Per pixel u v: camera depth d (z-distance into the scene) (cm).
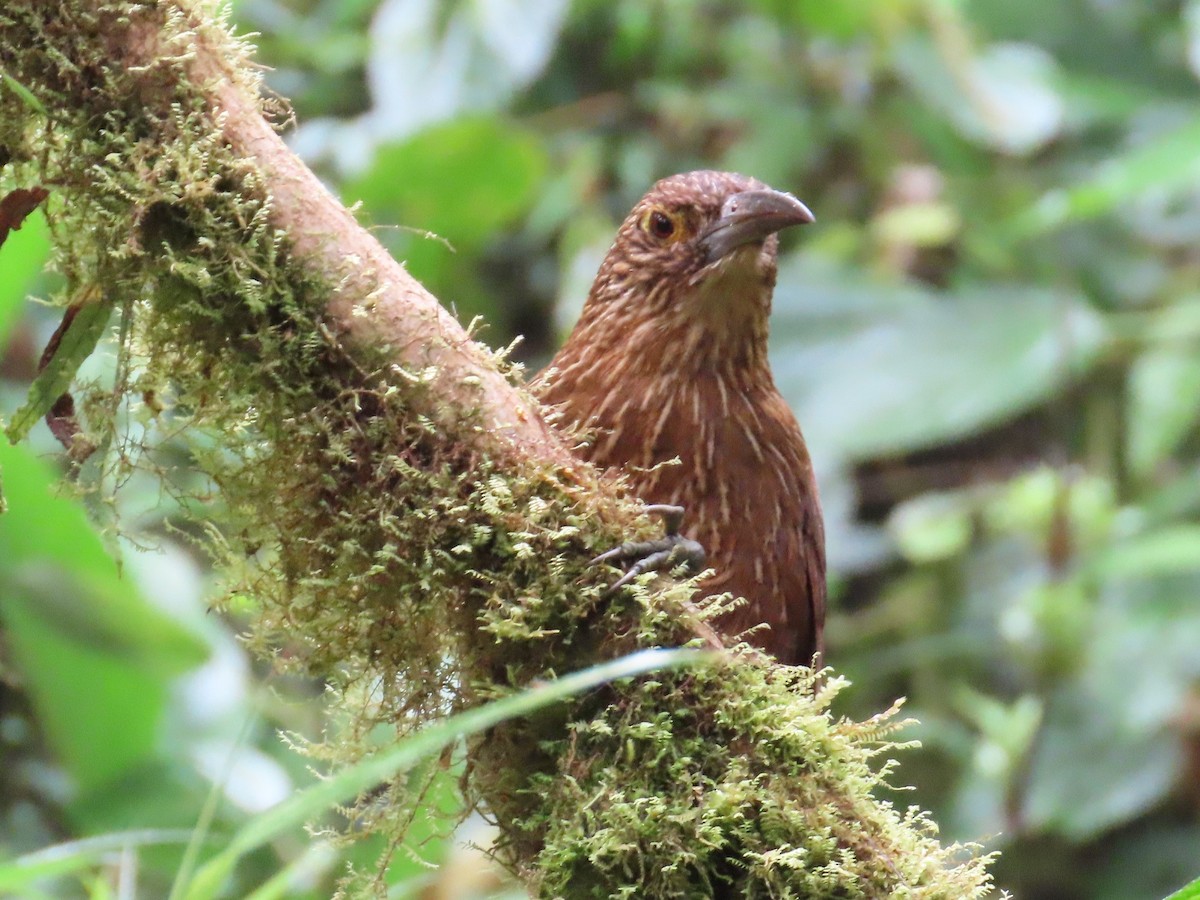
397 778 484
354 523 468
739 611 723
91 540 737
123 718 780
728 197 723
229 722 815
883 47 1241
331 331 465
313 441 470
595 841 425
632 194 1269
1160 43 1351
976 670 1194
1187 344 1160
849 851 423
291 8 1328
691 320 712
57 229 497
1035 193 1294
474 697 468
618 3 1291
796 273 1176
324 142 1145
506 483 459
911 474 1352
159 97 467
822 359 1129
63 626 753
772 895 420
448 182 1098
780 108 1291
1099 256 1284
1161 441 1128
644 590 448
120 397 491
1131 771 1061
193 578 835
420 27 1088
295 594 484
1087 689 1084
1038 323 1104
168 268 473
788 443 734
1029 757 1064
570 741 444
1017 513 1164
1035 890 1187
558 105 1309
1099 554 1084
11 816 870
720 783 432
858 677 1195
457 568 459
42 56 470
